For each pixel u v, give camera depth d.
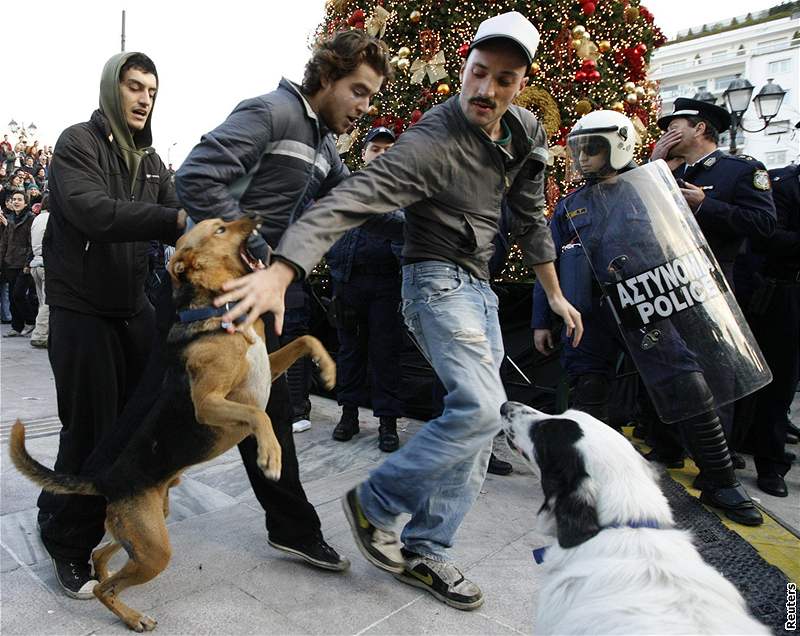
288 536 2.33
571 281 2.97
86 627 1.94
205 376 1.78
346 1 4.83
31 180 8.29
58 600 2.09
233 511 2.88
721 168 3.43
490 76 1.95
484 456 2.24
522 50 1.90
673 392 2.59
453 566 2.21
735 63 30.70
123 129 2.24
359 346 4.05
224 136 1.91
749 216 3.21
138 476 1.88
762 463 3.51
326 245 1.78
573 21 4.31
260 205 2.09
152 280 4.26
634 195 2.67
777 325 3.36
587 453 1.51
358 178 1.89
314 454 3.82
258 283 1.62
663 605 1.23
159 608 2.05
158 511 1.90
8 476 3.17
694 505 2.45
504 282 4.23
